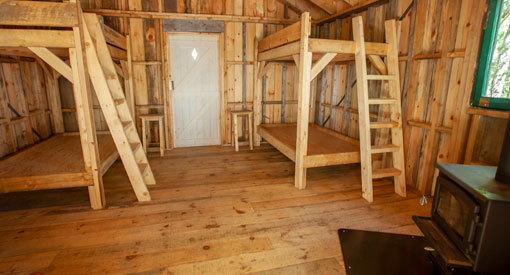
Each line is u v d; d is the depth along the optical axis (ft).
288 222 8.30
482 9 7.82
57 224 8.02
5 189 8.41
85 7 14.11
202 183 11.26
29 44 7.68
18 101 12.65
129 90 15.34
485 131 8.14
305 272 6.21
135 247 7.00
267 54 14.16
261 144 17.67
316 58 13.66
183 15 15.03
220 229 7.88
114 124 8.98
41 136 14.29
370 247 7.09
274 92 17.52
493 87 7.79
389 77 10.03
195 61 16.06
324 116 17.37
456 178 5.55
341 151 11.63
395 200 9.87
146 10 14.79
